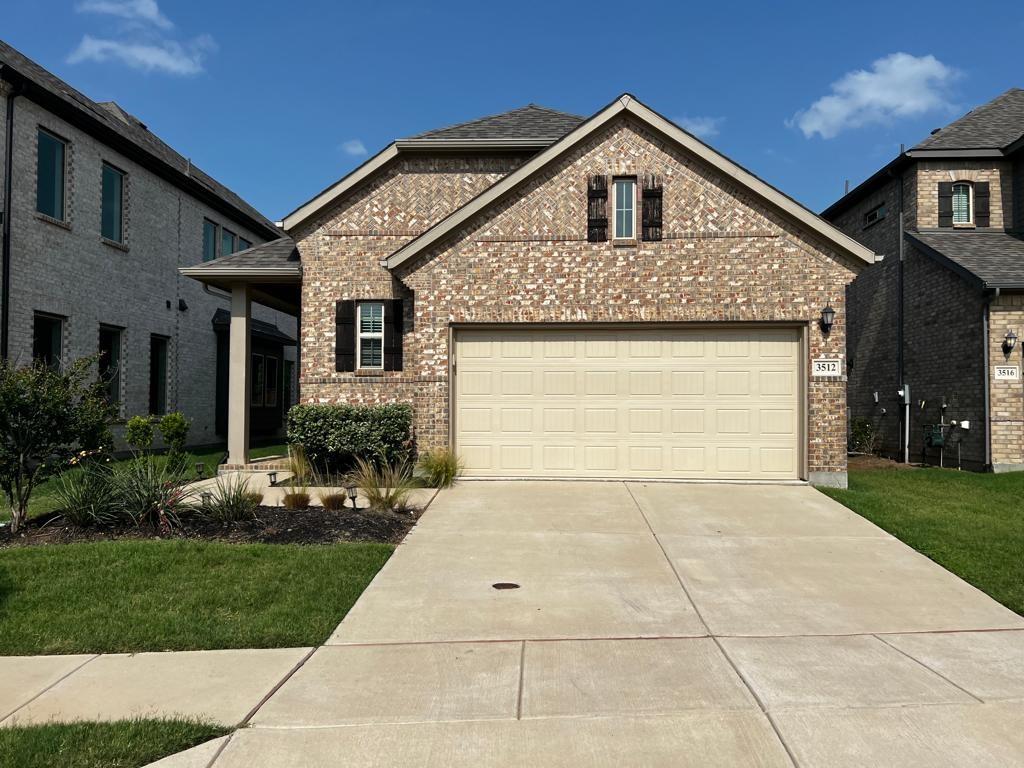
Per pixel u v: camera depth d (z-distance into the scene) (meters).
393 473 11.14
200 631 5.21
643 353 11.84
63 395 7.96
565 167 11.88
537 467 11.91
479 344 12.03
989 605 5.99
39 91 13.60
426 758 3.50
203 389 20.53
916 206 17.06
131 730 3.71
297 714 3.97
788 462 11.62
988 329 14.03
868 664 4.70
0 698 4.18
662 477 11.76
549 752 3.56
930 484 12.14
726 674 4.53
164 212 18.58
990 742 3.66
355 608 5.82
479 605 5.91
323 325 13.54
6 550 7.02
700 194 11.68
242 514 8.37
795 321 11.48
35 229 13.88
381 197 13.68
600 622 5.52
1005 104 19.08
